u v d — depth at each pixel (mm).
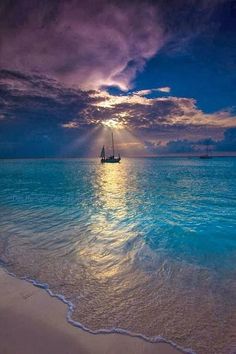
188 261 6473
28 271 5781
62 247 7473
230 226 10453
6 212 13086
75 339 3541
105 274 5648
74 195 20484
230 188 26234
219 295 4734
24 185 28891
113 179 39281
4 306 4344
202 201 17562
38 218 11602
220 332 3695
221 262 6418
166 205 15969
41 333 3654
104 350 3352
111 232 9258
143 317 4055
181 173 56094
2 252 7008
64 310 4230
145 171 65312
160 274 5664
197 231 9609
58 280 5336
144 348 3393
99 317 4043
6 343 3459
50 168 81062
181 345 3449
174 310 4238
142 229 9805
